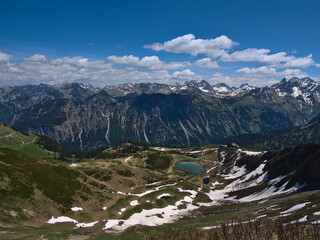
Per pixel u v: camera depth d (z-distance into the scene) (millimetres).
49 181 109938
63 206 97125
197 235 38406
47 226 79812
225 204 127438
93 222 93250
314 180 118562
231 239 30375
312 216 57375
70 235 73062
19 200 86125
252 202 123250
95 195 119000
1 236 61000
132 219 99062
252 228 30156
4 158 113375
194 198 136875
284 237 27938
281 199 106875
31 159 127750
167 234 42281
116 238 71188
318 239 28125
